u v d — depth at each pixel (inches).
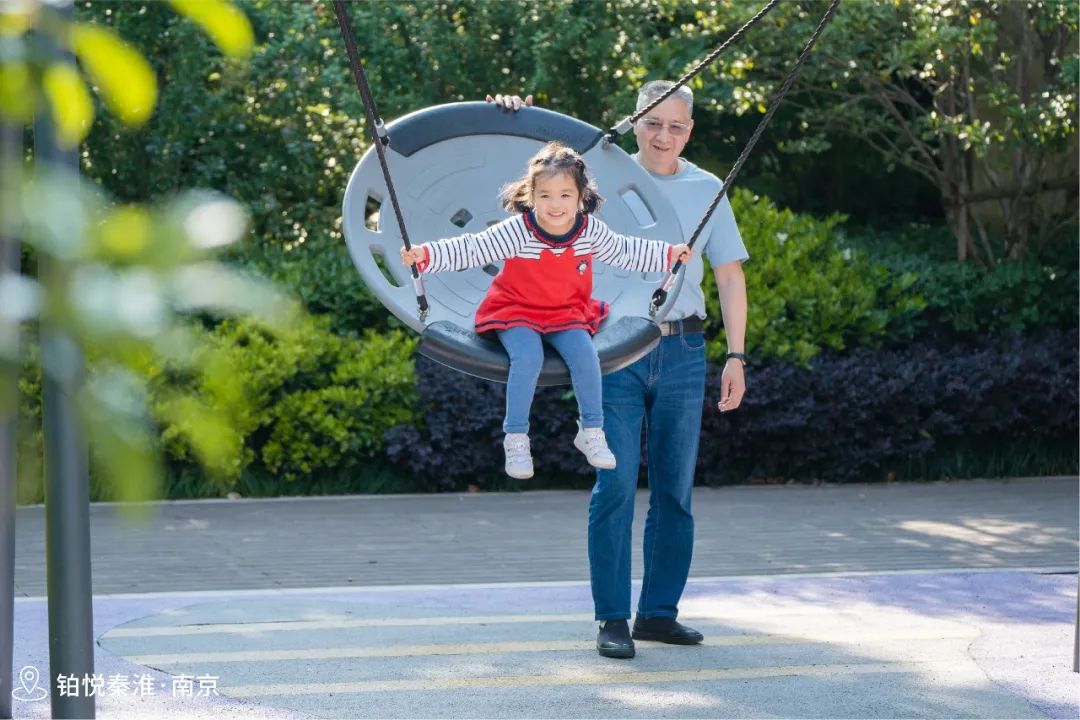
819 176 1119.0
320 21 956.0
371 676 364.5
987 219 1038.4
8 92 67.0
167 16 900.0
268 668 372.5
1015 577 508.1
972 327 890.7
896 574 515.8
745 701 340.2
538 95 952.9
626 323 357.1
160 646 398.0
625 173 368.2
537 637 410.6
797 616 441.4
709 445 784.9
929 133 901.8
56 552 231.9
